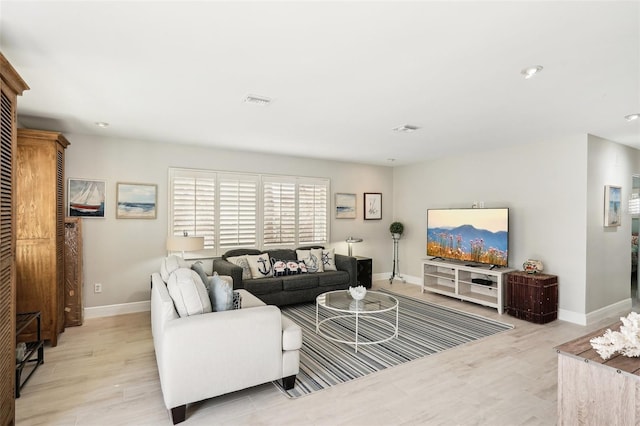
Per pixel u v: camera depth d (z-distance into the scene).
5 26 1.81
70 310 3.94
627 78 2.47
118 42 2.00
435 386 2.61
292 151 5.33
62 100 3.00
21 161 3.30
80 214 4.24
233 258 4.83
